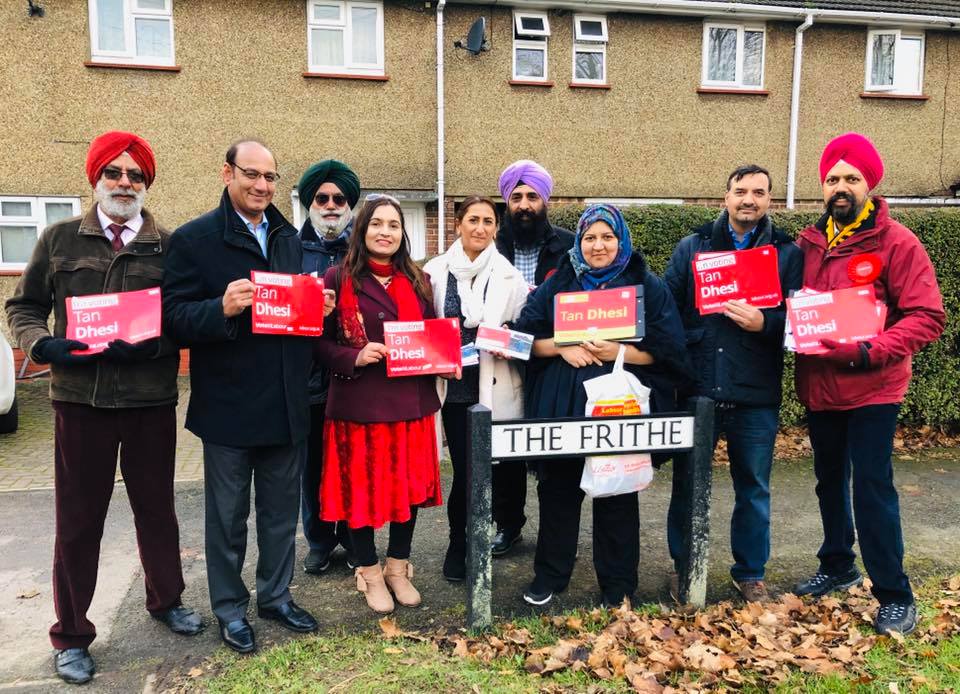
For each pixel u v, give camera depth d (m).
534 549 4.06
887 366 2.96
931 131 12.44
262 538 3.13
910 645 2.92
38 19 9.62
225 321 2.72
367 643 3.01
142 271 2.83
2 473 5.62
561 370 3.19
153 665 2.88
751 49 11.90
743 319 3.08
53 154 9.91
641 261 3.17
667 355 3.11
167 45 10.16
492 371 3.41
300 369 3.02
